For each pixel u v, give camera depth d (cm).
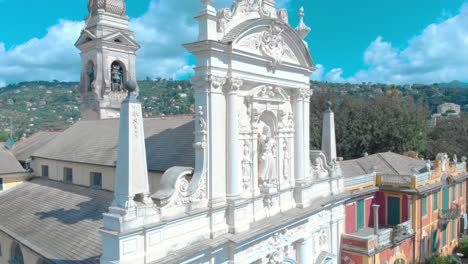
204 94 1728
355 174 3478
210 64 1700
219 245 1697
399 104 5662
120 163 1388
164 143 2270
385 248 2831
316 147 5947
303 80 2377
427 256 3381
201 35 1719
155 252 1458
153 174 2095
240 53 1831
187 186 1644
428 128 6825
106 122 3031
